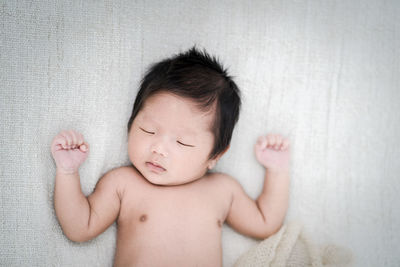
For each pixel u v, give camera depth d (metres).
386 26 1.56
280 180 1.37
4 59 1.15
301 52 1.50
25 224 1.09
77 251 1.15
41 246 1.10
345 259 1.30
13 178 1.10
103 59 1.29
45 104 1.19
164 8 1.41
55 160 1.12
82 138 1.17
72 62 1.24
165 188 1.23
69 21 1.25
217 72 1.26
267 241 1.29
